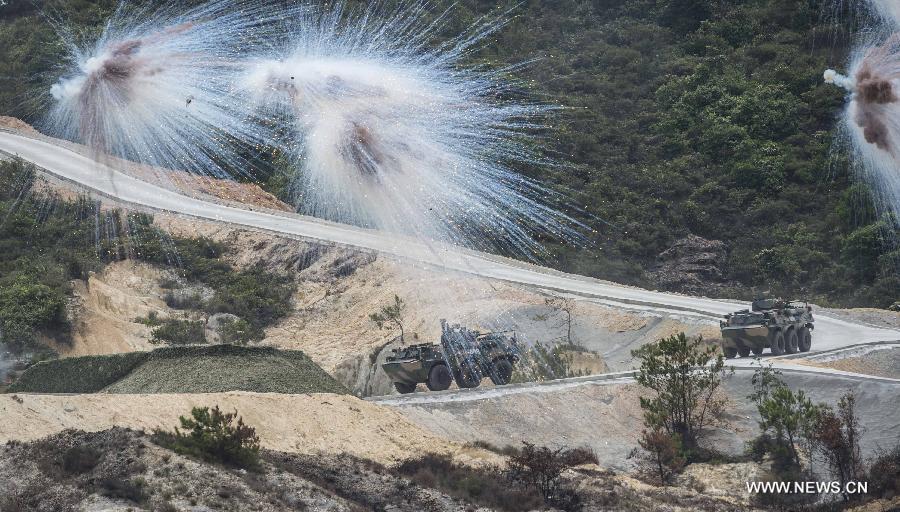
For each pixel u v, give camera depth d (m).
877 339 86.69
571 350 84.00
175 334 90.19
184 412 57.34
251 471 51.94
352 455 58.22
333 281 97.56
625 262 119.00
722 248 126.12
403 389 73.88
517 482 57.47
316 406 61.78
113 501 46.69
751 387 69.69
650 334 86.38
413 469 58.09
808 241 126.31
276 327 93.88
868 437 65.75
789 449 63.06
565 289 93.19
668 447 63.41
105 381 66.00
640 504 56.34
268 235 103.31
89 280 97.12
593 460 63.91
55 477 48.44
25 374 66.94
